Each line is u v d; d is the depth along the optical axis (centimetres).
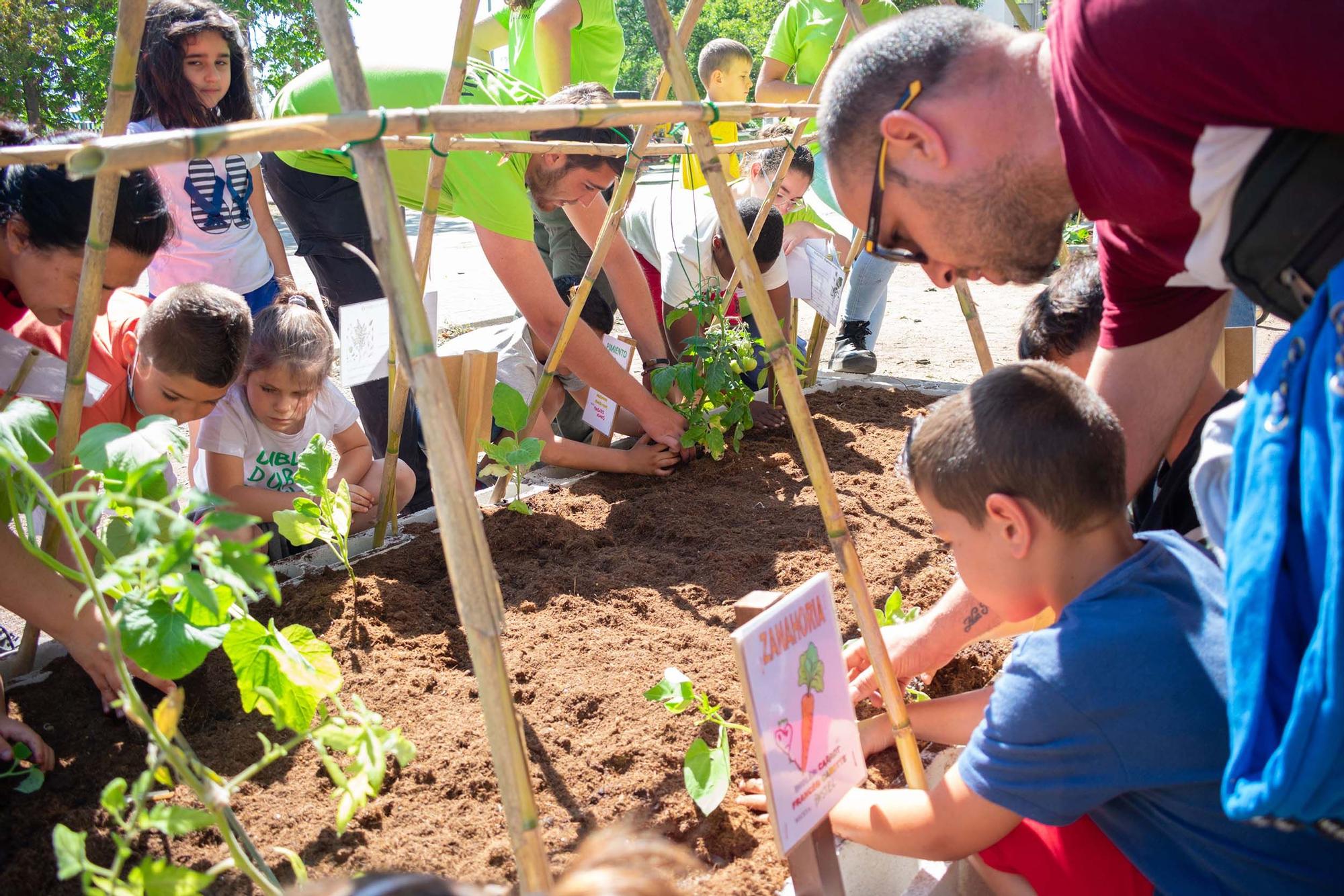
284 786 195
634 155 282
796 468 358
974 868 188
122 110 181
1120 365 187
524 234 325
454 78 247
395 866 174
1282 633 122
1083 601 149
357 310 256
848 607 261
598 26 448
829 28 537
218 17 355
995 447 150
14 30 1692
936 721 198
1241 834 142
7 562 191
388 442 282
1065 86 130
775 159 442
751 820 187
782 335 164
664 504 326
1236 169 122
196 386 235
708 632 250
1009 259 150
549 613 258
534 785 195
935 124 139
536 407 323
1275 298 132
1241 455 128
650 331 411
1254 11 109
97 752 203
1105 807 153
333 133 113
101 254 181
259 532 295
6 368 217
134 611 151
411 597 260
